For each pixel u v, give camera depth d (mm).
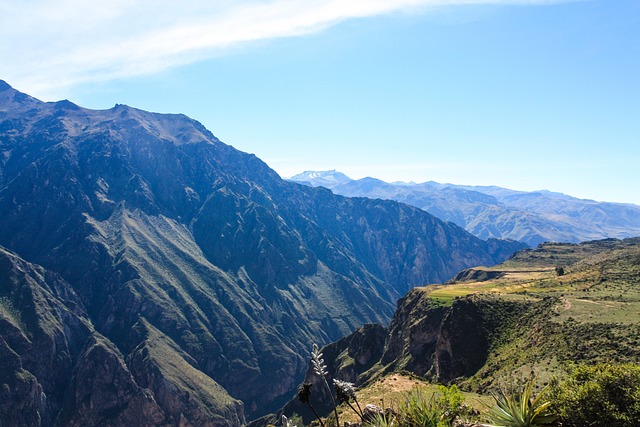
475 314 86938
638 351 49094
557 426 19844
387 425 19188
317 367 18797
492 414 19172
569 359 54031
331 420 46469
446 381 82812
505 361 67250
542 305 81250
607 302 74500
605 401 21062
